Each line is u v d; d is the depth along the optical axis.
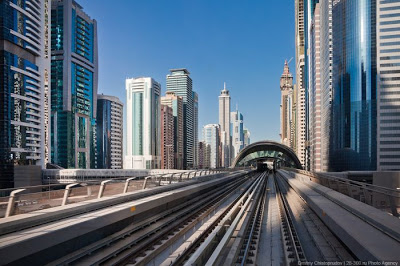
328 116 127.50
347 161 110.44
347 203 11.21
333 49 119.06
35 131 114.00
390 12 105.19
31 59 115.94
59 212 9.34
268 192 32.50
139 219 12.93
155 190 17.12
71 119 158.50
